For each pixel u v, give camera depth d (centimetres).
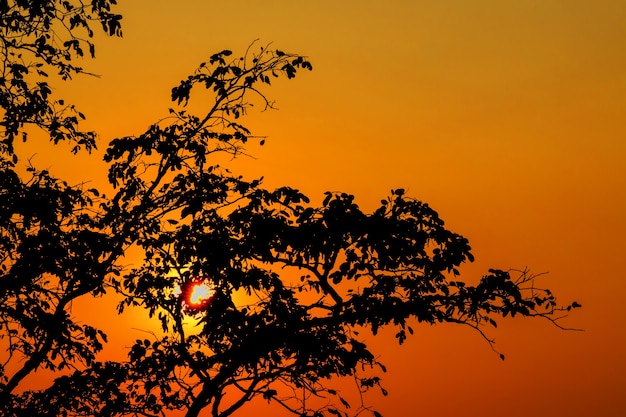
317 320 2647
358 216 2583
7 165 2695
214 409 2728
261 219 2655
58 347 2781
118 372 2758
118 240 2839
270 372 2761
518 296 2577
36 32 2838
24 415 2611
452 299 2627
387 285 2586
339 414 2652
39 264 2611
